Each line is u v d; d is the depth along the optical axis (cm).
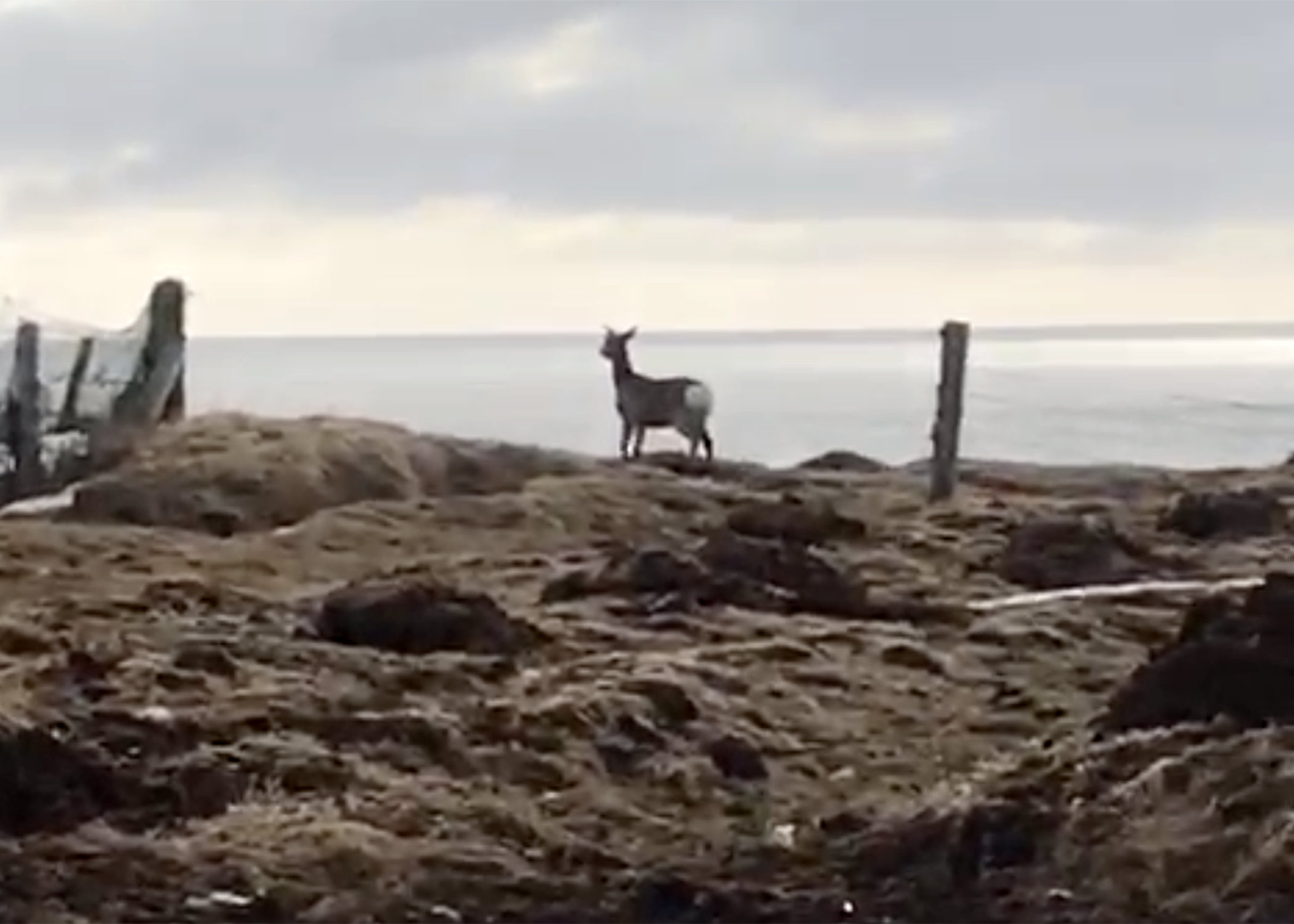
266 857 1220
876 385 14788
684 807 1436
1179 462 5172
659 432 6053
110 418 3300
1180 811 1170
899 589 2283
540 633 1942
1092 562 2402
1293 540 2644
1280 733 1255
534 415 8444
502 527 2767
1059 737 1567
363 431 3259
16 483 3106
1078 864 1157
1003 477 3416
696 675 1775
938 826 1243
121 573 2366
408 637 1888
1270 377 19375
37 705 1534
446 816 1327
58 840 1254
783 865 1249
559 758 1498
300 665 1750
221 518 2852
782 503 2755
